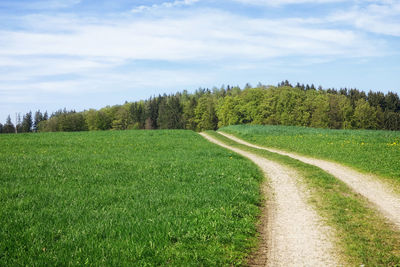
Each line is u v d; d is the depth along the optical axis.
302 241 8.34
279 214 10.88
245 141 43.09
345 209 11.20
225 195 11.88
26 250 6.72
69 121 130.75
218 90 190.00
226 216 9.56
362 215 10.49
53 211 9.17
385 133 38.66
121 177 14.44
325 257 7.34
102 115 132.88
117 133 46.28
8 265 5.94
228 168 17.94
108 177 14.38
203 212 9.70
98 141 33.69
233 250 7.48
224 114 103.69
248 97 99.69
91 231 7.74
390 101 124.81
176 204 10.48
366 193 13.61
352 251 7.60
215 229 8.41
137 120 147.75
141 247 6.93
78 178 13.90
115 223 8.32
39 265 5.98
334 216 10.41
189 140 38.91
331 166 20.80
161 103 150.25
